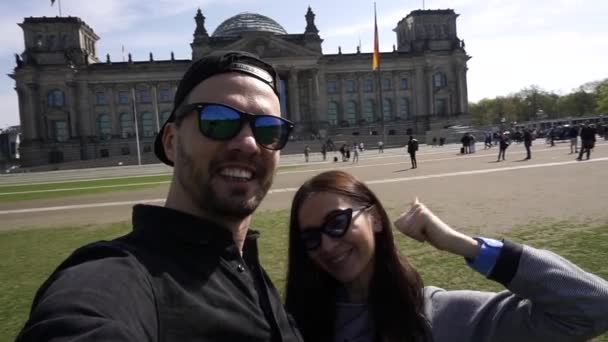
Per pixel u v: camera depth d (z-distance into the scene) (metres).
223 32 150.75
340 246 3.87
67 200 31.69
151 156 114.62
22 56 125.50
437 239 3.55
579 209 16.42
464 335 3.72
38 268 12.92
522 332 3.44
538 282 3.23
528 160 41.25
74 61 125.88
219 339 2.49
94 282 2.16
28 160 121.56
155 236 2.75
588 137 36.62
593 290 3.17
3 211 27.92
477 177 30.00
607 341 6.67
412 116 138.62
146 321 2.22
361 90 136.88
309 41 133.12
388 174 36.66
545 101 192.12
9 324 8.68
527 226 14.22
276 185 33.38
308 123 132.38
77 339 1.84
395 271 3.99
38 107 122.69
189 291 2.52
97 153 127.00
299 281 4.21
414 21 140.50
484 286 9.18
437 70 138.12
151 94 129.62
